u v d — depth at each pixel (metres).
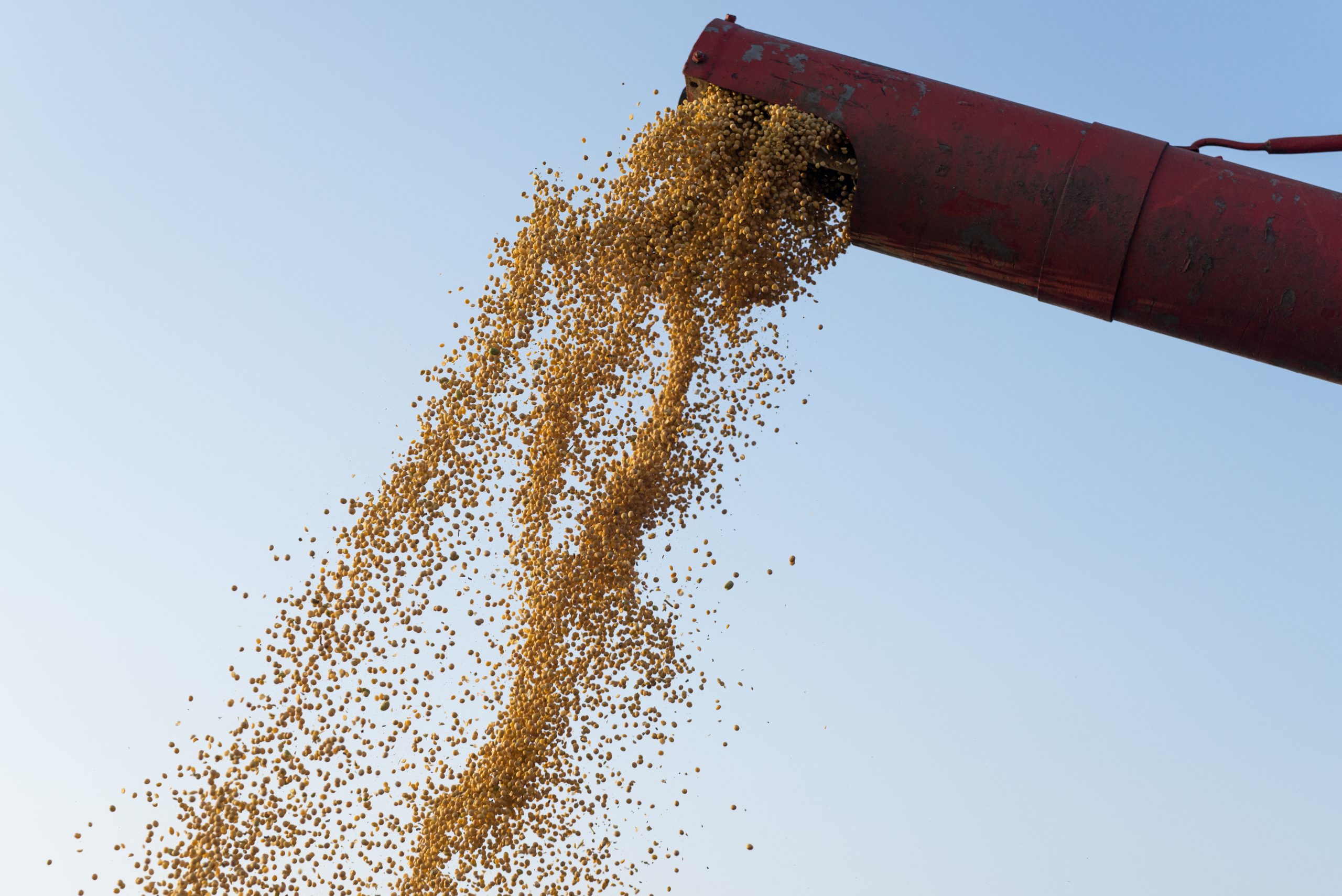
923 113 4.58
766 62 4.74
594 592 5.25
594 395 5.42
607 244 5.21
